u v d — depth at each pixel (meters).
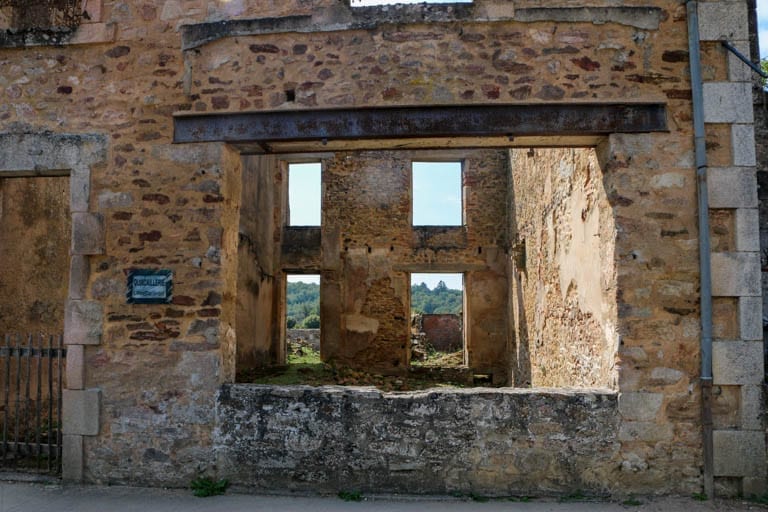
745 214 4.25
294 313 37.03
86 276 4.67
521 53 4.46
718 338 4.22
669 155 4.34
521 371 9.95
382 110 4.50
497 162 12.28
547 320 7.61
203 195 4.62
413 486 4.29
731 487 4.16
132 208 4.67
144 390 4.54
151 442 4.51
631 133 4.36
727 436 4.15
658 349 4.24
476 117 4.44
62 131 4.79
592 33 4.44
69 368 4.62
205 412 4.47
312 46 4.61
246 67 4.66
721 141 4.32
